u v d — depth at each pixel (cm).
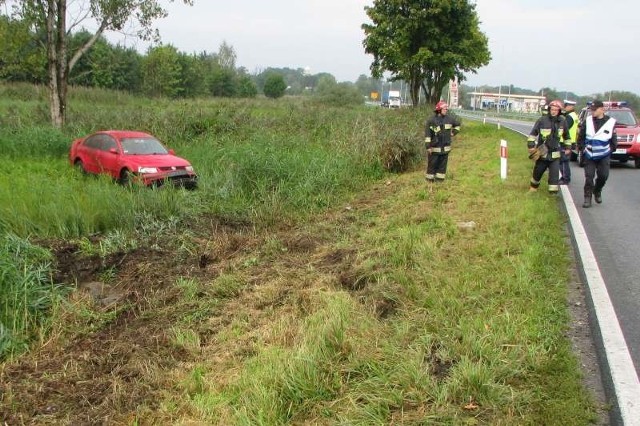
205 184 1109
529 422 327
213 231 859
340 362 402
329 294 527
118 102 3916
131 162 1191
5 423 374
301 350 402
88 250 737
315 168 1216
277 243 765
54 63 2050
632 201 1013
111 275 677
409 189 1158
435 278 548
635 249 684
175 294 596
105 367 448
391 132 1572
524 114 5941
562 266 600
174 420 363
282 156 1255
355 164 1400
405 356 394
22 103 3092
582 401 348
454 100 4484
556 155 980
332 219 935
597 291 523
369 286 543
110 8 2094
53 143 1633
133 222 840
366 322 458
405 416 333
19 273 570
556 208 894
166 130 1909
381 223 859
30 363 464
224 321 518
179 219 888
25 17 1998
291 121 2183
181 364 437
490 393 348
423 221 827
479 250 638
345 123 1995
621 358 394
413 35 2916
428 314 471
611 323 452
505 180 1164
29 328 526
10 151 1565
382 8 2953
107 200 872
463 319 450
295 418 346
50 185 998
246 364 419
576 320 471
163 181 1162
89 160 1334
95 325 540
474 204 930
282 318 488
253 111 2786
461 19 2867
